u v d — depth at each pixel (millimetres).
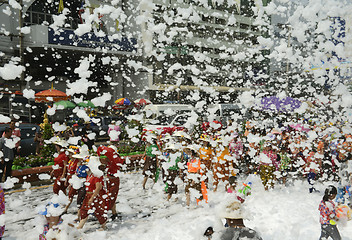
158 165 7730
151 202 6707
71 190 5699
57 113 13188
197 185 6250
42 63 19062
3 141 7289
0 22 16406
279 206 6137
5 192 7297
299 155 8547
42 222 3451
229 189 5918
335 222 3904
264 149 7723
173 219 5551
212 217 5379
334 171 7617
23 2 16750
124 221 5555
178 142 7055
